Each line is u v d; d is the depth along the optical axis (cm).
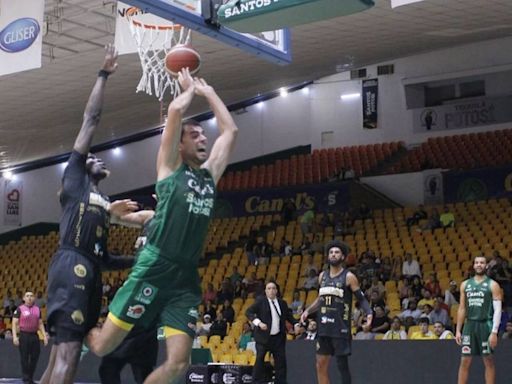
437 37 2027
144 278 452
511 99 2575
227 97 2567
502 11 1698
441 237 2008
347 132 2806
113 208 553
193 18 777
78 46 1548
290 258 2070
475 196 2447
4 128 2223
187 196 455
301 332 1386
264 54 868
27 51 1191
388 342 1187
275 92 2886
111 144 2973
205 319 1692
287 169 2811
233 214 2770
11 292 2455
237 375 1213
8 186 2969
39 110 2017
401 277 1759
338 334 909
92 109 546
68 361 496
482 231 1998
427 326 1286
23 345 1330
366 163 2694
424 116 2694
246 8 705
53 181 2908
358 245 2088
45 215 2906
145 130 2808
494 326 950
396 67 2734
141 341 560
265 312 1162
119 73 1728
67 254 519
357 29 1734
